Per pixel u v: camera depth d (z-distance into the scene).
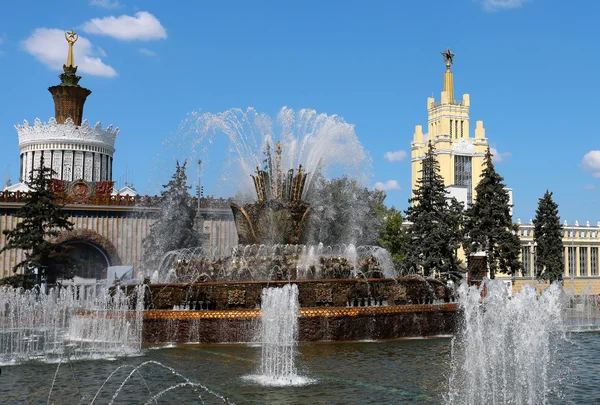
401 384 12.97
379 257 29.66
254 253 24.19
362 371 14.48
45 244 43.59
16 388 13.25
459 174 123.38
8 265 53.28
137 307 20.84
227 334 19.61
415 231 51.00
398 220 58.12
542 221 62.53
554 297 29.56
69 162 72.56
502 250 51.62
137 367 15.32
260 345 19.09
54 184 55.72
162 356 17.03
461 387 12.74
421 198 51.41
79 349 18.84
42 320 32.84
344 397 11.82
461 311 22.38
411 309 21.22
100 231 56.47
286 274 22.20
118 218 57.16
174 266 24.64
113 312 21.08
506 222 51.69
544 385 13.30
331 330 19.70
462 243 53.34
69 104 73.62
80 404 11.79
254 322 19.64
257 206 25.11
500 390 12.59
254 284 20.30
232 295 20.23
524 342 17.41
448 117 124.62
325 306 20.27
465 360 15.98
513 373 14.45
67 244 56.06
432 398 11.73
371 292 21.31
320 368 14.91
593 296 43.88
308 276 22.17
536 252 63.62
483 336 18.73
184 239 56.31
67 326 30.06
